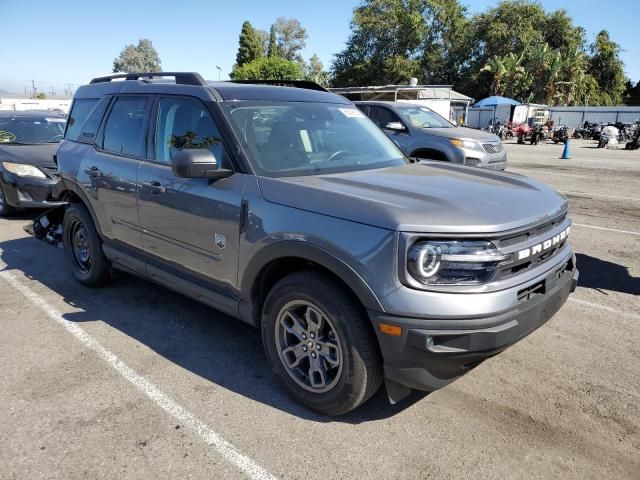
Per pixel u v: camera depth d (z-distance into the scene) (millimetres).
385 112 9938
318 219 2627
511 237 2520
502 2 46938
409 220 2379
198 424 2789
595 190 10734
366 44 48562
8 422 2791
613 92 54625
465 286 2379
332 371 2787
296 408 2951
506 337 2420
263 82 4363
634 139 22969
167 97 3775
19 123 8516
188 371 3354
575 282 3105
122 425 2773
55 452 2555
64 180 4758
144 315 4242
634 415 2902
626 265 5656
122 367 3396
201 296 3461
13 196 7316
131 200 3879
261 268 2922
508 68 43812
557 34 48062
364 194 2689
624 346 3746
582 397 3078
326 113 3840
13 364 3424
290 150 3316
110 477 2391
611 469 2469
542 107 38969
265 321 3008
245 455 2543
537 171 14141
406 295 2348
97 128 4512
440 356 2365
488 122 38469
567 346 3738
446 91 29672
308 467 2461
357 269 2439
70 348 3660
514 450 2598
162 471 2430
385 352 2445
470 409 2949
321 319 2736
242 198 2996
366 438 2680
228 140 3197
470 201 2672
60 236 6027
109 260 4547
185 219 3385
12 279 5109
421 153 9352
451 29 48188
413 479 2389
